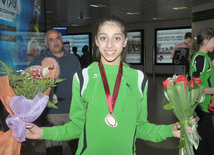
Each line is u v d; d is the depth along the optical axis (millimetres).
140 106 1511
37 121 1949
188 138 1394
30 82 1354
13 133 1297
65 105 2979
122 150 1382
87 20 16156
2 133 1379
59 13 13492
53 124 2980
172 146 3914
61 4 11109
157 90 10047
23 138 1298
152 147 3877
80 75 1491
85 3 10930
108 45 1420
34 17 4359
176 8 12039
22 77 1366
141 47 18156
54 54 3027
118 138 1382
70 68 3023
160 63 17500
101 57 1513
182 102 1394
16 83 1366
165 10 12641
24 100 1265
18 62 3562
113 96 1429
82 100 1492
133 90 1461
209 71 2426
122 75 1473
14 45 3420
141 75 1516
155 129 1501
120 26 1446
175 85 1392
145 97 1520
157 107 6828
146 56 18109
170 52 17109
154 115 5930
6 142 1341
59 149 3041
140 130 1553
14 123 1265
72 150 3127
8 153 1332
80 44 19547
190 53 2650
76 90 1497
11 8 3326
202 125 2447
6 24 3172
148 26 17828
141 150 3758
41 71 1675
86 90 1461
